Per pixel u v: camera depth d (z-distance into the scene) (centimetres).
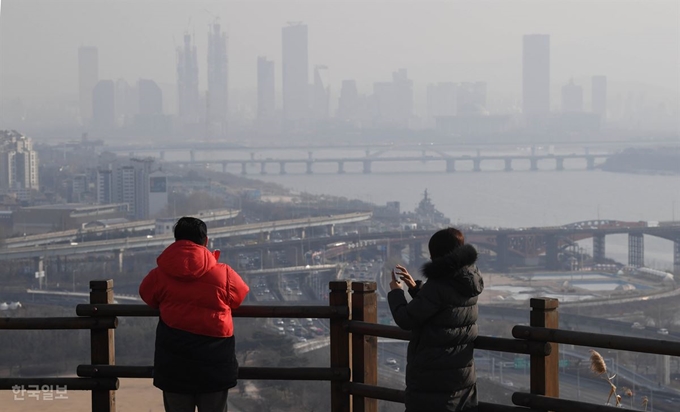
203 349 451
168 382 455
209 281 455
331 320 496
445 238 438
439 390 425
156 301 462
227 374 459
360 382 493
